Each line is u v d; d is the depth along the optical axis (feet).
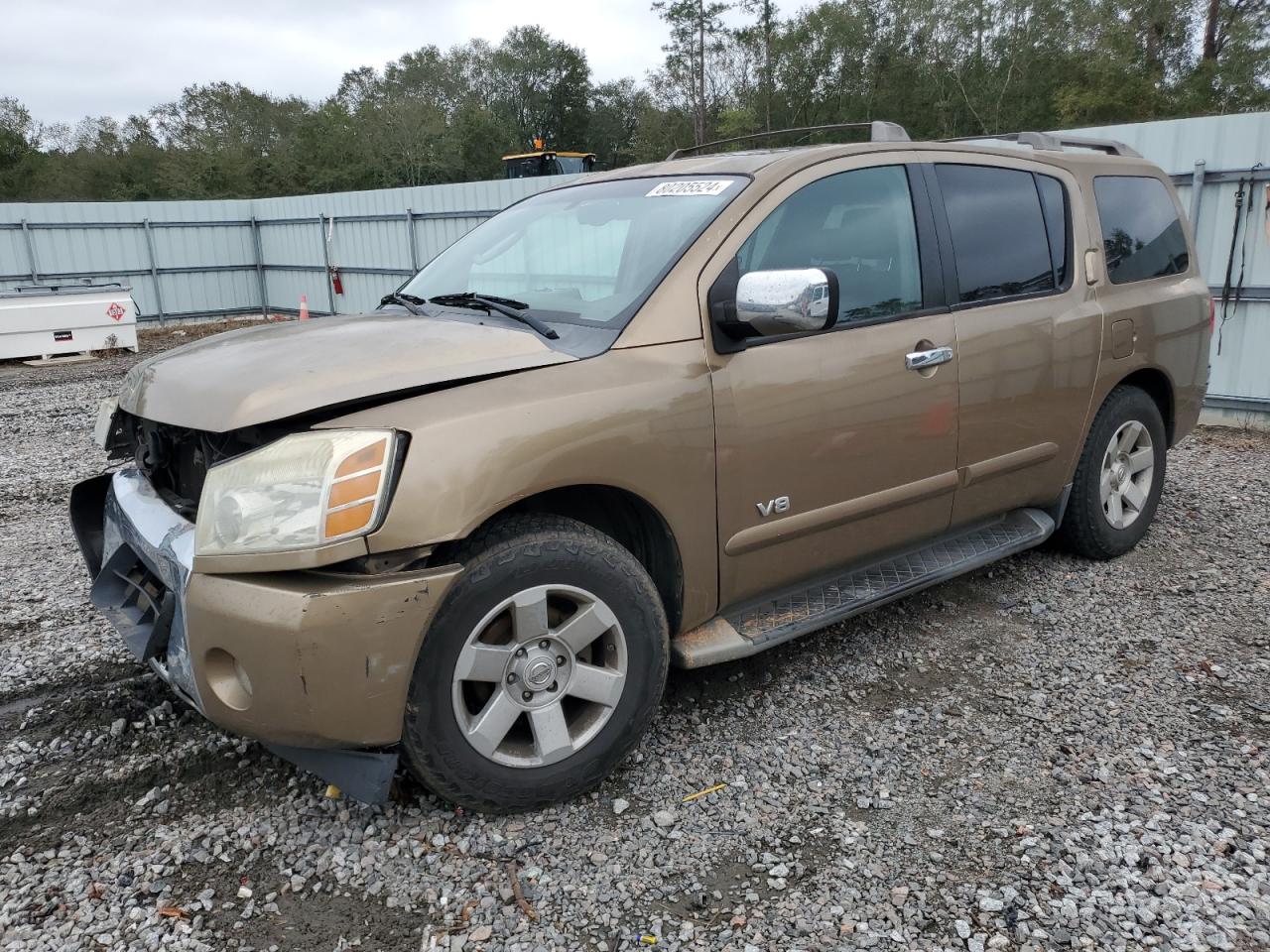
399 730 7.89
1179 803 8.91
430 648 7.93
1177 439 16.28
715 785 9.37
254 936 7.38
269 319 72.18
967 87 157.38
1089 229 14.05
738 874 8.06
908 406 11.16
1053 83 147.74
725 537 9.82
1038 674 11.62
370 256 63.57
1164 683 11.32
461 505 7.79
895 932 7.33
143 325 69.67
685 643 9.95
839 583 11.62
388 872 8.11
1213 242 27.20
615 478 8.76
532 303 10.46
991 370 12.16
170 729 10.46
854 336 10.69
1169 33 136.87
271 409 7.80
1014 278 12.80
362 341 9.10
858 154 11.33
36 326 48.62
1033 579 14.71
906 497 11.43
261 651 7.52
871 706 10.91
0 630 13.35
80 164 184.44
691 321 9.52
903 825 8.69
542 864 8.20
